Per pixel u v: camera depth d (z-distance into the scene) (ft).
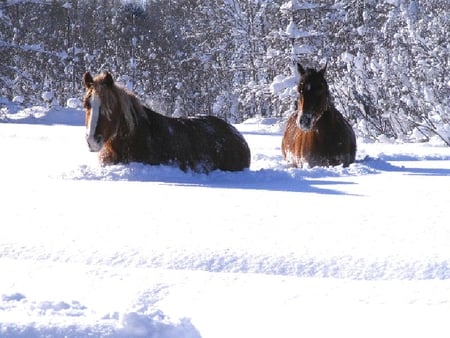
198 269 16.98
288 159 48.24
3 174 36.58
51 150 55.77
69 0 213.66
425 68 98.02
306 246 18.44
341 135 44.78
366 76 103.14
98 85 34.88
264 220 22.31
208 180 35.24
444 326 12.54
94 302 13.73
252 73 149.28
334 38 126.93
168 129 37.83
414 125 97.09
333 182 34.86
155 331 11.21
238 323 12.81
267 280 15.87
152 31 221.66
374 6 125.39
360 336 12.09
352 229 20.90
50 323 11.05
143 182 33.22
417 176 38.50
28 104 152.25
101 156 37.40
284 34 123.24
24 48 150.30
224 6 161.58
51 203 25.44
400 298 14.47
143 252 17.88
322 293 14.85
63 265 16.85
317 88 42.86
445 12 104.47
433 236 19.89
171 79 211.00
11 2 149.59
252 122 135.85
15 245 18.56
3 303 12.48
